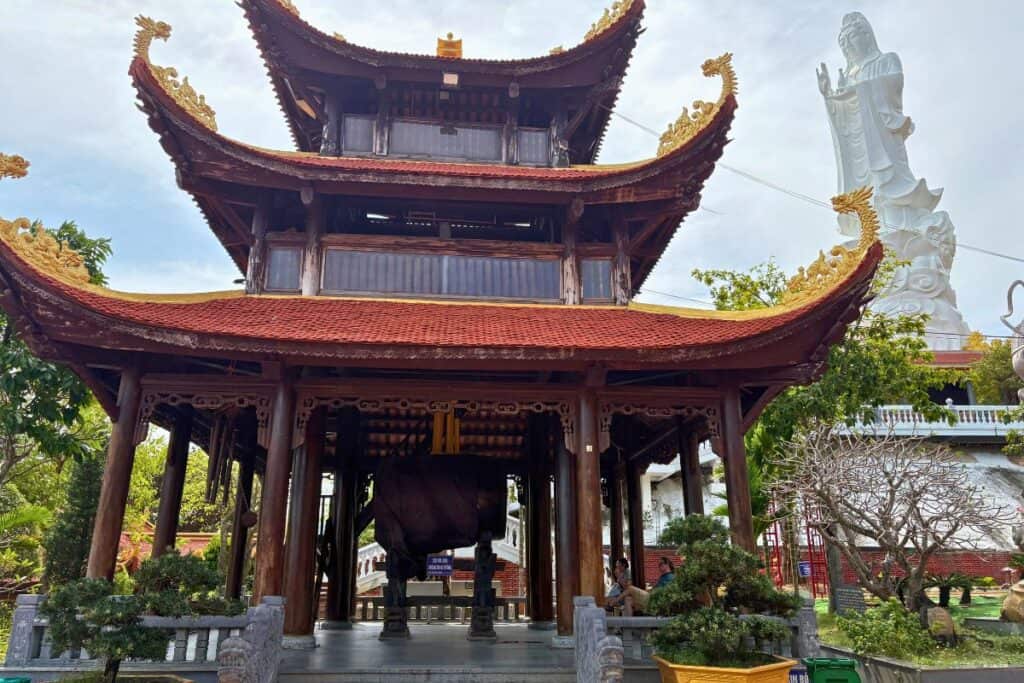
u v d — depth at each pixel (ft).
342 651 46.32
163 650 33.71
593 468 45.96
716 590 36.40
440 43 68.28
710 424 48.37
